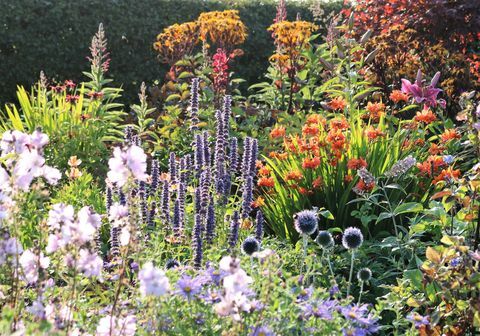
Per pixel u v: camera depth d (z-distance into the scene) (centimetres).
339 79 740
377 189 534
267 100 866
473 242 426
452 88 748
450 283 349
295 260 443
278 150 679
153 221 470
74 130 738
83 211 273
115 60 1207
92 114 787
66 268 292
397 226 506
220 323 297
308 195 551
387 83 785
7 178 276
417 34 776
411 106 627
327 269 459
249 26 1262
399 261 464
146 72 1226
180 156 723
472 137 431
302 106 844
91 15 1186
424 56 777
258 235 457
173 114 772
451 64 765
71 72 1194
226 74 834
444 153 558
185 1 1243
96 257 275
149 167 729
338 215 536
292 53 823
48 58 1173
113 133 837
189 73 845
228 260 260
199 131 728
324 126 632
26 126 796
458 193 419
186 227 492
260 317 268
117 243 419
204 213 466
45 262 284
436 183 490
